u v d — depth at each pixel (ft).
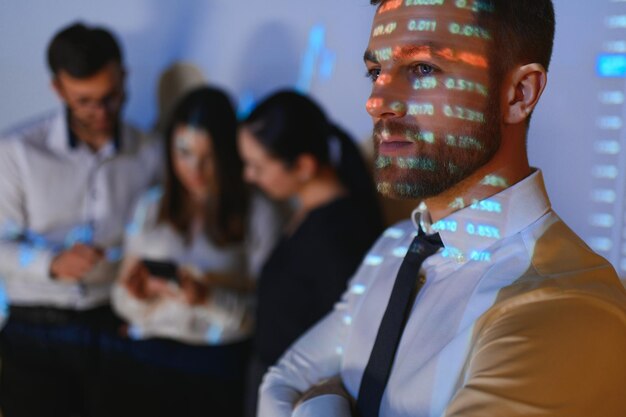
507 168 3.26
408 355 3.28
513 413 2.67
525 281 3.00
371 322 3.67
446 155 3.13
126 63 10.65
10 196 8.45
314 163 6.39
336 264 5.92
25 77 10.72
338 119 9.39
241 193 7.87
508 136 3.24
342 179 6.66
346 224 6.12
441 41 3.09
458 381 3.01
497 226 3.25
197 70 10.36
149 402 8.00
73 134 8.61
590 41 7.15
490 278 3.12
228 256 7.89
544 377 2.70
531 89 3.16
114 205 8.77
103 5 10.59
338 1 9.23
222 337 7.78
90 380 8.29
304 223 6.30
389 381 3.34
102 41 8.07
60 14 10.57
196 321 7.77
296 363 4.23
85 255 8.04
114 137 8.71
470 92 3.10
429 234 3.54
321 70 9.48
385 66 3.25
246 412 6.75
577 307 2.83
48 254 8.16
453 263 3.33
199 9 10.22
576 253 3.12
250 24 9.95
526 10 3.12
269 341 6.38
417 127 3.15
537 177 3.28
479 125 3.12
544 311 2.84
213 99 7.80
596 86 7.18
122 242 8.86
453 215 3.35
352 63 9.21
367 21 9.02
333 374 4.16
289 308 6.20
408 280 3.46
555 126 7.41
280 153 6.32
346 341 3.84
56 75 8.11
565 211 7.47
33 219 8.57
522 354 2.74
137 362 7.98
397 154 3.21
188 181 7.84
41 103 10.71
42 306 8.33
